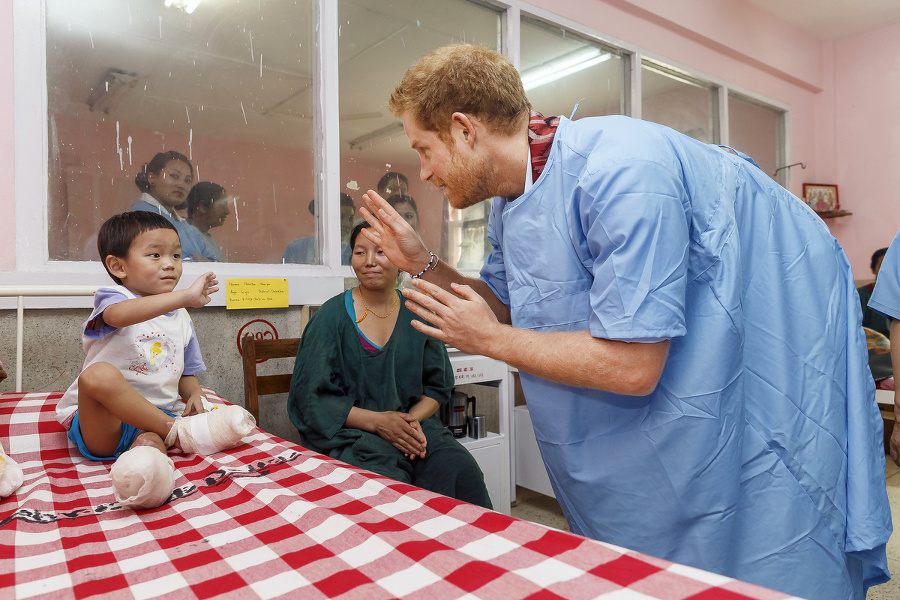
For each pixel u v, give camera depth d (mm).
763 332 851
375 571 511
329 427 1506
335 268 2125
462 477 1574
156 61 1790
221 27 1922
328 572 516
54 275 1543
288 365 2037
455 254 2520
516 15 2598
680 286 715
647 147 752
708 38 3473
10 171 1514
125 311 1062
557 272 854
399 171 2344
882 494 883
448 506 676
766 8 3863
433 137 864
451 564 512
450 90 821
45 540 644
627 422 847
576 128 831
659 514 831
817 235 919
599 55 3039
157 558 578
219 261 1904
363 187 2246
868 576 929
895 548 1849
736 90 3771
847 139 4426
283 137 2057
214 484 842
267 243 2018
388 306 1730
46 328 1533
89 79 1667
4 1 1516
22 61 1537
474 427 2104
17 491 859
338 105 2141
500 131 847
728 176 846
